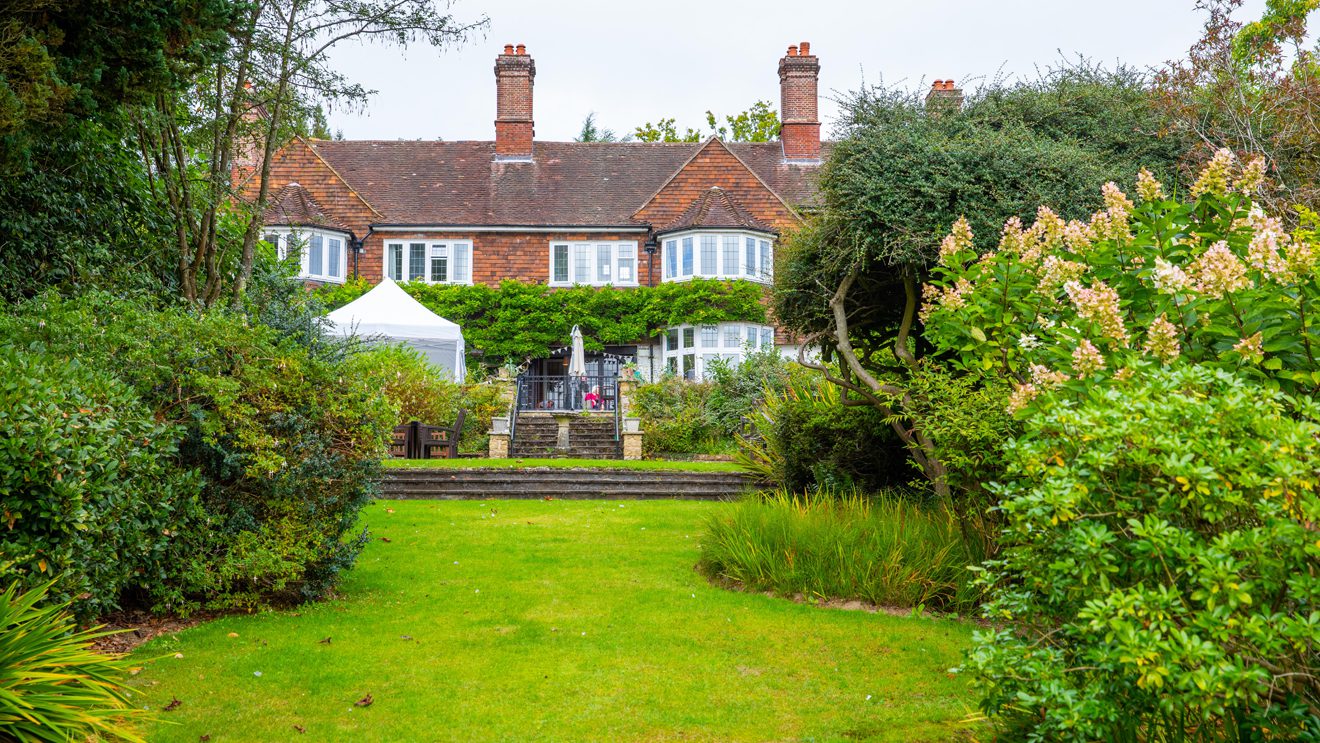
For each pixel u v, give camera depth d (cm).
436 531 1000
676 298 2655
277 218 2547
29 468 429
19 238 959
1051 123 893
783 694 480
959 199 770
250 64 1139
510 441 2000
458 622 621
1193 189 488
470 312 2667
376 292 2178
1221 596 293
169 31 790
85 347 639
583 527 1041
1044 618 359
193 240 1191
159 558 591
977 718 409
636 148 3072
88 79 732
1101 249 482
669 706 461
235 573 623
